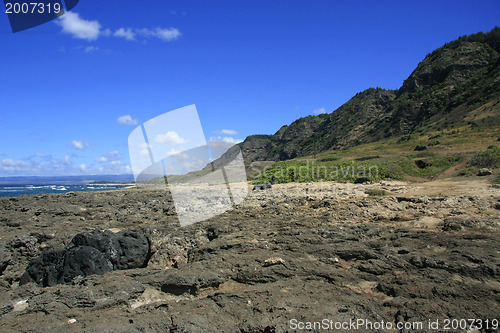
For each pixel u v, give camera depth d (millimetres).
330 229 9773
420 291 5930
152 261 9414
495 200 12961
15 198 21922
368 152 59188
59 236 11445
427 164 34938
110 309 5957
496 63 81375
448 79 89062
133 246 8953
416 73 102000
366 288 6422
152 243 9711
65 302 5977
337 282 6641
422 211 12000
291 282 6629
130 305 6164
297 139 126812
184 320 5281
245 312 5570
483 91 72938
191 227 10922
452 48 100562
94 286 6504
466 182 21469
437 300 5668
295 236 9438
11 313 5797
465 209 11719
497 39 94500
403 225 10336
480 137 50312
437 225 9930
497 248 7402
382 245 8352
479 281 6180
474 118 62312
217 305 5879
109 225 13258
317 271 7023
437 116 76938
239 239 9734
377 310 5480
